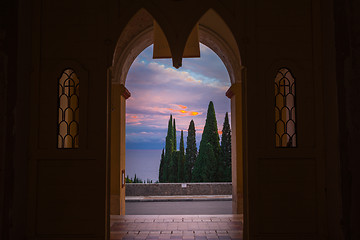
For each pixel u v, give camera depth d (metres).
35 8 4.16
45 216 4.02
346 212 3.63
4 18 3.77
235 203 6.85
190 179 19.66
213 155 16.69
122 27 4.16
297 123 4.12
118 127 6.75
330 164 3.92
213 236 4.55
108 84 4.20
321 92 4.10
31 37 4.14
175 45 4.22
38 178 4.05
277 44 4.17
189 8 4.21
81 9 4.18
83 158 4.05
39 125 4.09
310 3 4.21
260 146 4.07
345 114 3.69
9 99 3.73
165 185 11.98
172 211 8.91
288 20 4.19
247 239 4.04
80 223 4.01
